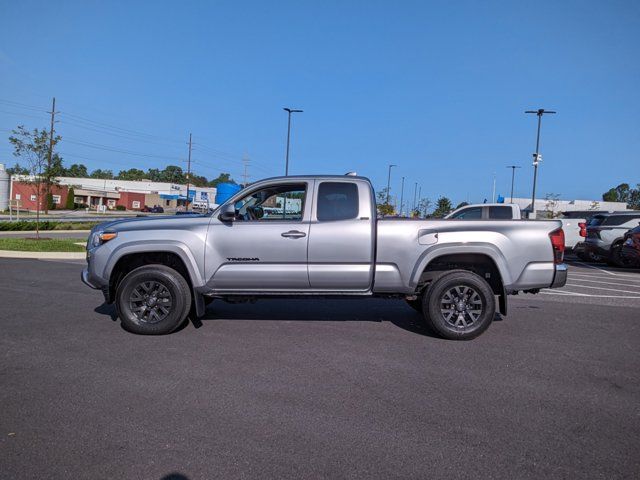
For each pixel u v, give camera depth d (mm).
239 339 5961
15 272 11516
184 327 6535
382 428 3631
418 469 3080
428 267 6418
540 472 3068
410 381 4617
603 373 4941
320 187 6250
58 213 59031
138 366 4922
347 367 4977
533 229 6113
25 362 5000
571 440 3500
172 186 91312
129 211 74812
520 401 4188
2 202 59688
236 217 6410
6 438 3404
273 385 4453
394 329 6578
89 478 2938
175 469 3039
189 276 6281
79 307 7676
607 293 10398
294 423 3689
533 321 7266
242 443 3375
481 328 6016
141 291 6152
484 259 6215
